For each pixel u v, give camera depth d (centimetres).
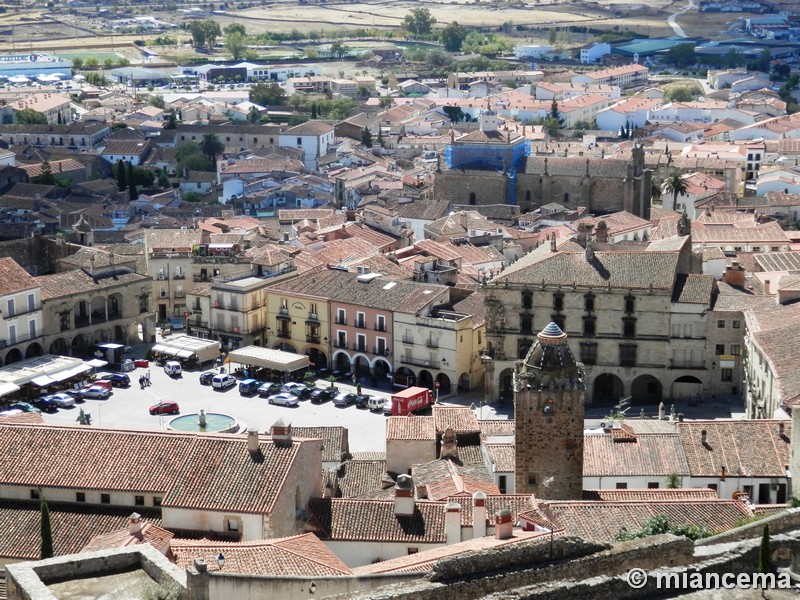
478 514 12762
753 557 8519
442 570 8462
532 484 15312
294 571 10712
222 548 11275
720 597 7931
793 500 13812
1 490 14112
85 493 13962
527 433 15225
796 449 14375
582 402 15138
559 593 7838
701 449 16588
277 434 14200
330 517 13762
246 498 13350
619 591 7975
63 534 13538
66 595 8631
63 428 14812
